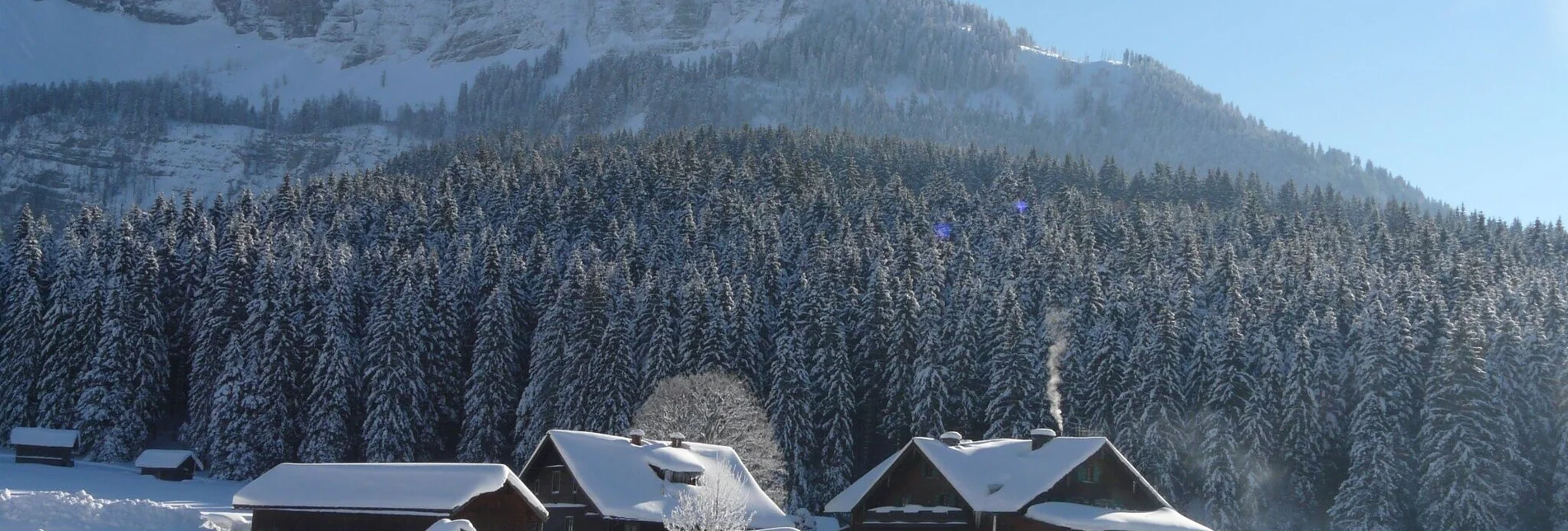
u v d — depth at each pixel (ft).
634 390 298.76
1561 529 272.92
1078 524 180.24
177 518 178.81
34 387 332.19
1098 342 303.48
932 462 200.85
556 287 355.77
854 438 314.35
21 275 346.13
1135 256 411.34
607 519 195.31
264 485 176.96
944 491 201.57
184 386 353.31
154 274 341.41
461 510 168.76
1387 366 284.20
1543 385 284.82
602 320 307.58
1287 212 612.29
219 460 306.55
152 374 333.83
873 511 205.57
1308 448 284.00
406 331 315.99
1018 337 295.48
